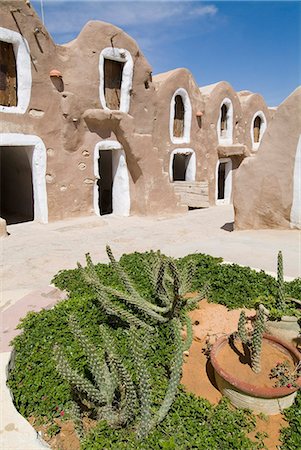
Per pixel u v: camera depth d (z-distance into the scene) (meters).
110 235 10.34
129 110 13.73
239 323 3.77
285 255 7.41
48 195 11.69
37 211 11.69
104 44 12.36
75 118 11.89
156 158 13.94
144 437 2.80
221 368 3.43
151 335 4.25
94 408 3.11
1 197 14.35
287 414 3.25
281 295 4.53
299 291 5.32
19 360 3.84
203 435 2.84
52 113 11.45
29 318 4.64
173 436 2.81
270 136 9.83
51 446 3.02
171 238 9.97
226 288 5.59
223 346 3.94
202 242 8.84
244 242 8.60
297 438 2.97
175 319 3.93
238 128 20.88
